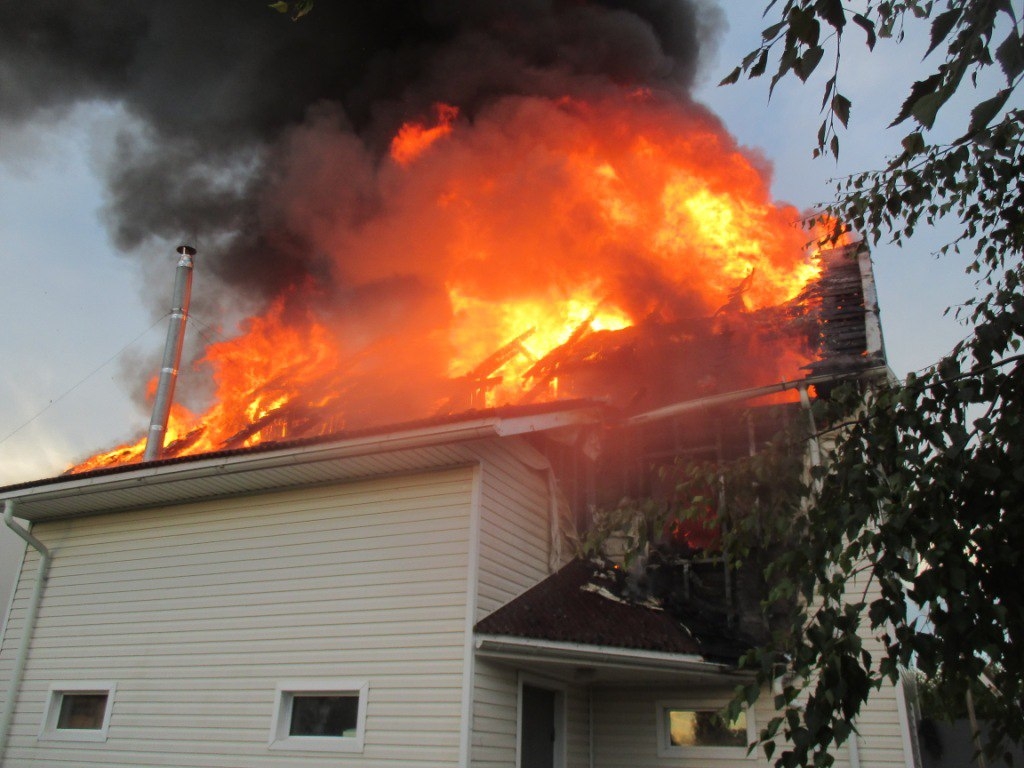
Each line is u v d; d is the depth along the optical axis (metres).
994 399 3.50
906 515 3.39
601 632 8.63
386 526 9.40
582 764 9.69
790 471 4.16
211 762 9.22
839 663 3.26
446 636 8.53
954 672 3.27
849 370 9.97
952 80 2.48
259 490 10.35
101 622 10.79
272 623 9.59
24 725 10.70
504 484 9.55
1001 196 5.02
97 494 10.78
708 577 9.70
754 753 8.95
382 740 8.42
